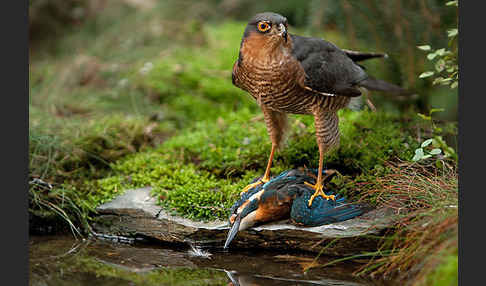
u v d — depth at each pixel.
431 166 9.60
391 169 9.55
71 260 8.72
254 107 13.77
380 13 11.48
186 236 9.27
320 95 8.69
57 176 10.88
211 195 9.59
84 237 9.97
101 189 10.43
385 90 9.30
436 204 8.00
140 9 19.75
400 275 7.71
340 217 8.62
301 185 9.03
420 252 7.41
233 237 8.48
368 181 9.28
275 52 8.12
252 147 11.04
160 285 7.66
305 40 8.79
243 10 19.72
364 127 11.24
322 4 12.46
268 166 9.70
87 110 13.76
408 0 11.27
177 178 10.39
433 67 11.39
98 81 15.54
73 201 10.17
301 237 8.71
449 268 6.46
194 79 14.76
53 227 10.23
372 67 12.03
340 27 12.26
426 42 11.32
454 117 11.87
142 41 17.70
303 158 10.55
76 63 16.44
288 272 8.11
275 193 8.77
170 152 11.47
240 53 8.42
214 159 10.89
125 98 14.34
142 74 15.11
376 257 8.39
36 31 19.78
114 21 19.52
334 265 8.35
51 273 8.12
